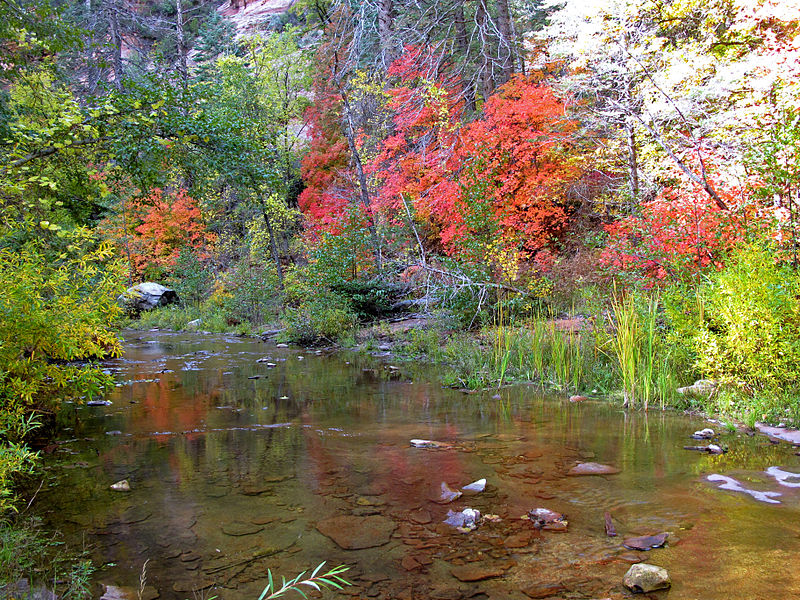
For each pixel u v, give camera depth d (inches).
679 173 418.9
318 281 526.6
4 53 364.2
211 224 941.8
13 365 159.2
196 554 94.3
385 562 90.7
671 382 224.8
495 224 442.9
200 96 365.7
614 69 456.4
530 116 517.0
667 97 405.7
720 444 162.1
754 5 413.1
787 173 238.8
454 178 534.0
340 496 122.9
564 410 216.8
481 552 93.9
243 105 835.4
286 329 524.7
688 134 430.9
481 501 118.4
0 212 224.7
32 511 115.1
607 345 278.8
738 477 130.6
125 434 182.4
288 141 1013.8
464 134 577.9
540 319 362.3
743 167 333.1
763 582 80.5
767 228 232.5
